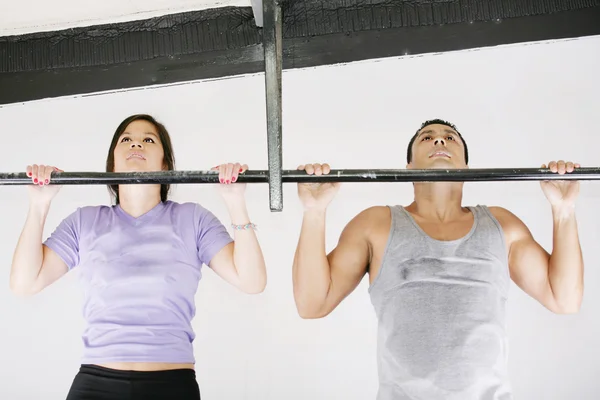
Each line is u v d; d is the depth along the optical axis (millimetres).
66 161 2795
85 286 1881
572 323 2568
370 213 1996
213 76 2824
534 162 2705
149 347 1770
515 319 2578
